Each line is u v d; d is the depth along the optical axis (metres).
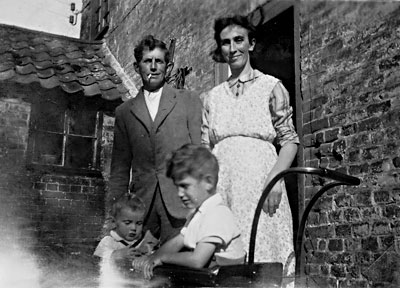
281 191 2.25
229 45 2.46
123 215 2.91
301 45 3.82
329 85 3.48
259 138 2.37
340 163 3.28
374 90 3.09
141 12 7.12
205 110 2.62
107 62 7.62
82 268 1.86
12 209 6.09
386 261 2.80
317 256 3.33
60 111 6.58
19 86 6.33
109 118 6.84
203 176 2.03
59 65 6.68
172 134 2.97
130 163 3.21
